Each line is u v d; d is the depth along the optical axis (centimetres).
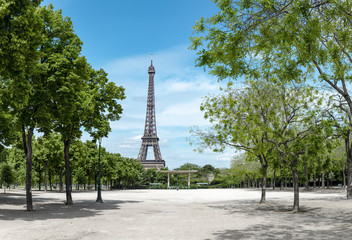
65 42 3031
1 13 1861
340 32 1422
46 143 7175
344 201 3681
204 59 1355
